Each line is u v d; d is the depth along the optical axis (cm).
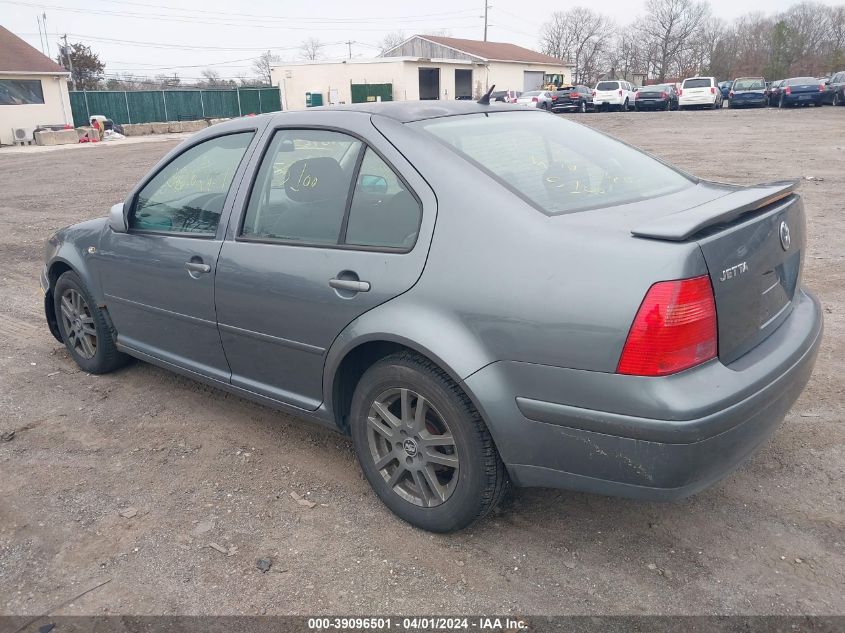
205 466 358
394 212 288
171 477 348
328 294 299
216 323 357
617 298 231
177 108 3881
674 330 226
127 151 2406
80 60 5781
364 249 292
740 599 254
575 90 3741
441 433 287
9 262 827
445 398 271
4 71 2889
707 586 261
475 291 258
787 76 7456
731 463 246
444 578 271
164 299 385
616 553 281
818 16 8400
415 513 297
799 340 277
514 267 251
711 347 237
